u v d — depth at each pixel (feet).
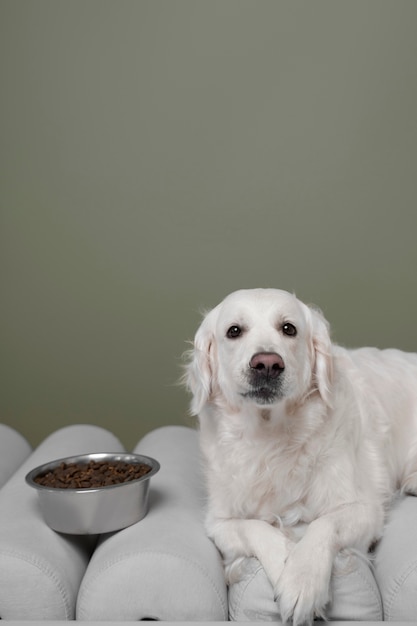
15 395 14.56
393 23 13.79
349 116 13.92
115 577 5.57
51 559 5.82
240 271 14.23
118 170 14.23
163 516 6.42
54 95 14.23
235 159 14.11
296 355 6.24
